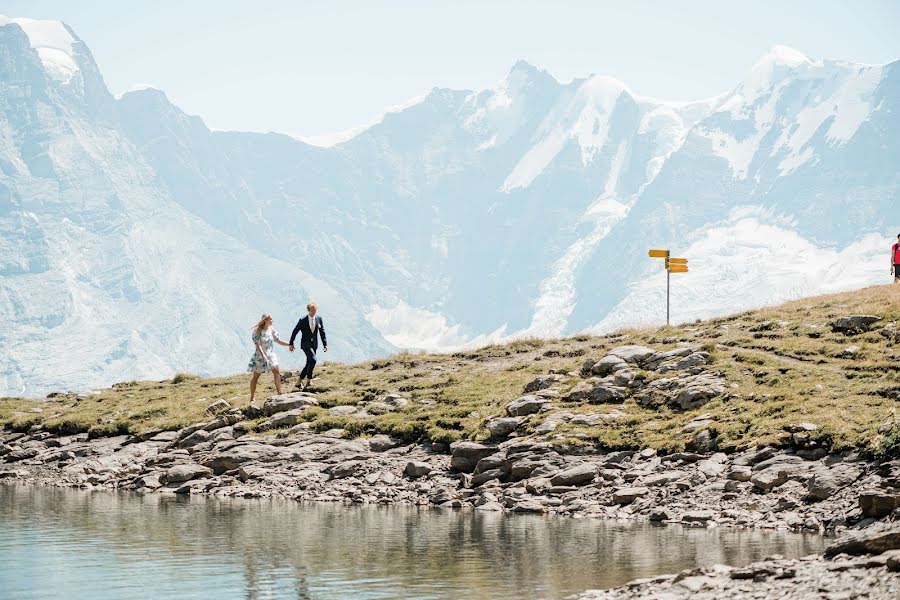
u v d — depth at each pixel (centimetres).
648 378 3378
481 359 4325
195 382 4797
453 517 2523
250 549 2005
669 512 2462
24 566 1820
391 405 3716
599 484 2762
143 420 4000
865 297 3988
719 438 2828
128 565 1831
